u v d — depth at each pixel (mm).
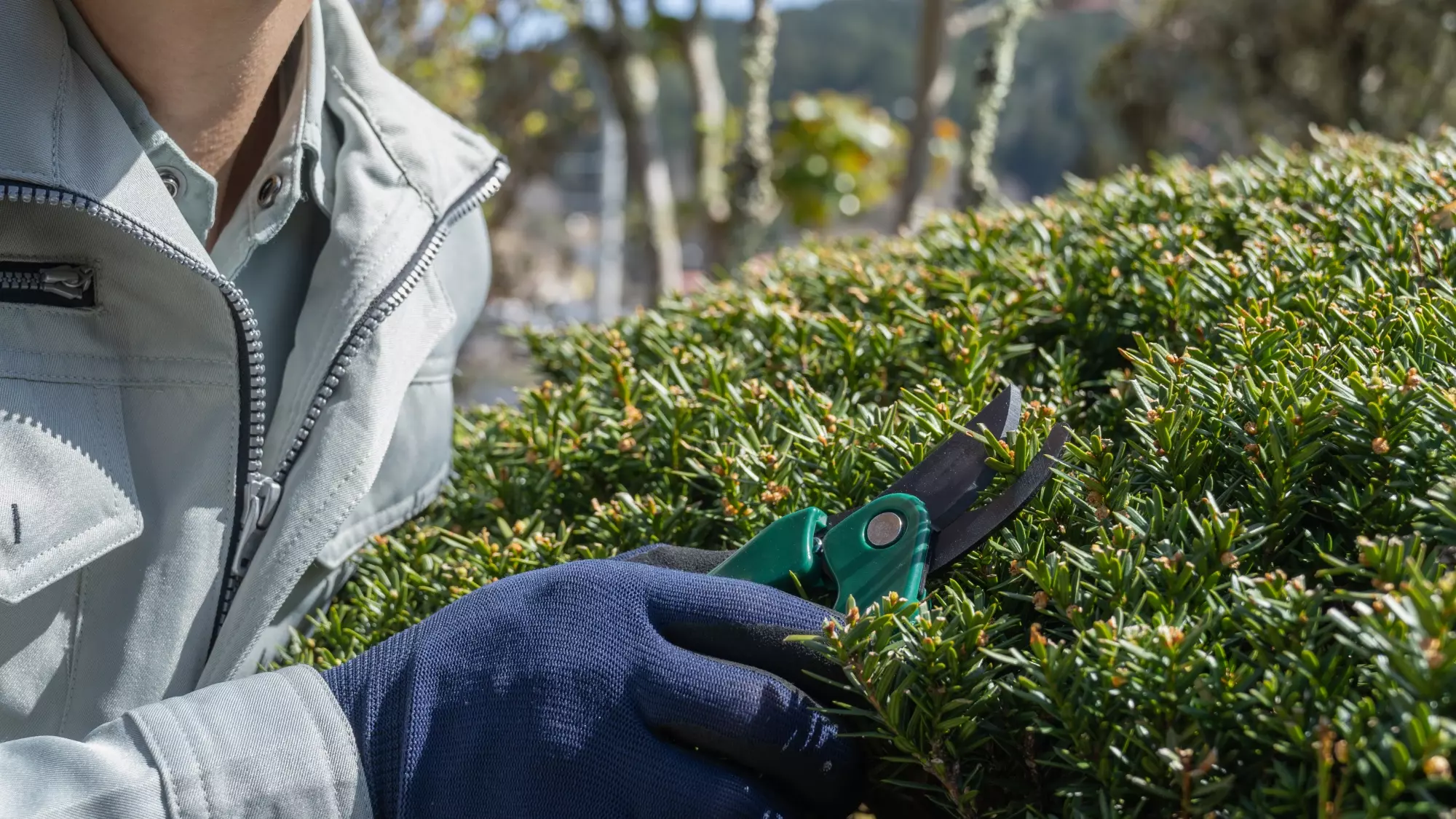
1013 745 643
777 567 776
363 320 1045
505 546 1006
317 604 1106
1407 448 648
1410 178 1124
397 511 1136
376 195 1094
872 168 5562
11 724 944
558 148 6219
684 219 5797
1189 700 562
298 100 1085
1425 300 827
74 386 938
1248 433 711
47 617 937
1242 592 607
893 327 1154
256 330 973
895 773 699
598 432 1098
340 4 1170
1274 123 4480
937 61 3627
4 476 879
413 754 741
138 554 985
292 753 751
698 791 676
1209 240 1176
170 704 782
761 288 1443
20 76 884
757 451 958
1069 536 752
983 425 767
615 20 4781
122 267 950
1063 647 628
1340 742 499
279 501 1039
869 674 629
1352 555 666
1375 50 4113
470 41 4875
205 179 1014
